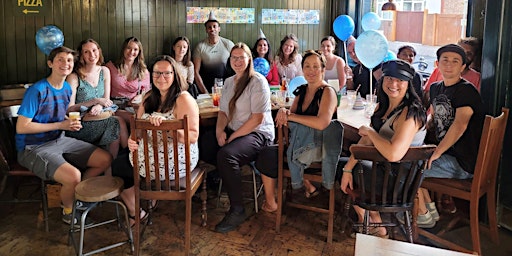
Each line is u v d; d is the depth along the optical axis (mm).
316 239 3012
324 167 2830
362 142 2699
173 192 2689
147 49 5016
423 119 2365
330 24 6074
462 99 2732
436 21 4586
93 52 3639
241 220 3158
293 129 2918
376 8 5590
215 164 3445
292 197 3467
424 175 2607
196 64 5059
